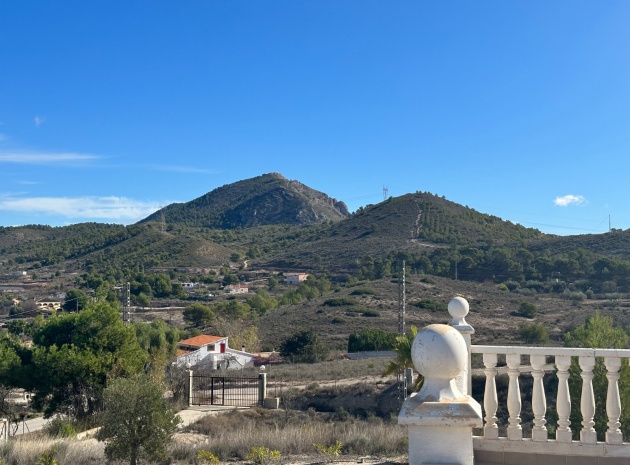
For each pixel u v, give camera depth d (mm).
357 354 50906
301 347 52625
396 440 12031
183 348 54719
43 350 24234
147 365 27844
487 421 5547
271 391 34219
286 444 11250
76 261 146000
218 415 23453
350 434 12586
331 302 70250
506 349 5516
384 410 31438
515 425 5480
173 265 134500
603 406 11891
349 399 32625
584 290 68000
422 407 3844
